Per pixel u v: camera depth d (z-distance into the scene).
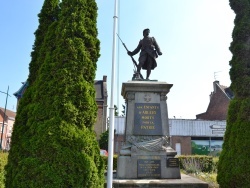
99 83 39.94
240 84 9.31
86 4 8.00
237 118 8.89
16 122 7.52
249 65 9.41
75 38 7.46
